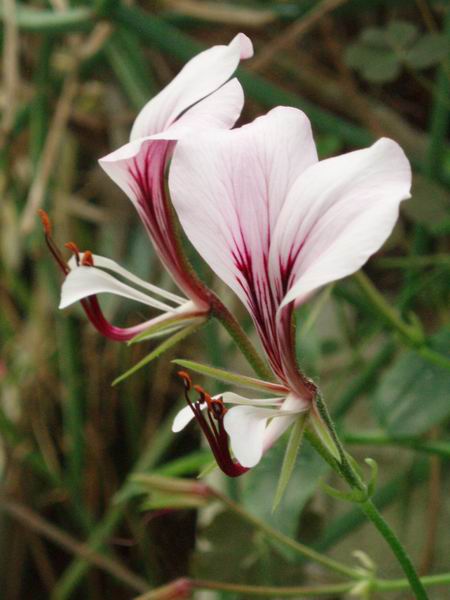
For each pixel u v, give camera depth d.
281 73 0.50
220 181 0.23
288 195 0.22
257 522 0.31
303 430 0.23
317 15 0.43
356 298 0.39
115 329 0.25
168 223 0.25
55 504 0.52
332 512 0.40
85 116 0.53
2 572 0.51
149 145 0.24
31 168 0.50
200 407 0.23
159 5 0.47
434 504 0.37
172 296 0.25
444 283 0.42
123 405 0.52
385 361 0.38
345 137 0.40
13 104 0.46
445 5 0.40
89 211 0.53
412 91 0.49
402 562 0.25
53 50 0.49
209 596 0.36
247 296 0.23
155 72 0.52
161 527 0.50
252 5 0.47
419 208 0.36
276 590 0.31
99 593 0.51
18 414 0.53
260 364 0.25
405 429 0.33
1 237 0.54
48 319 0.53
